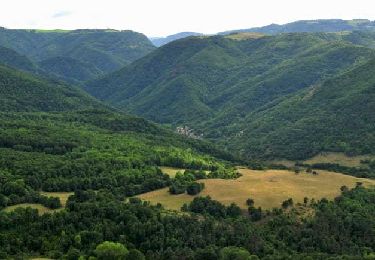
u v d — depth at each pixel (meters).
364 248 150.25
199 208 163.62
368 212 169.88
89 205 150.62
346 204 171.88
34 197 163.88
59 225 140.00
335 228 156.75
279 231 154.25
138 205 156.50
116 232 140.62
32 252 131.62
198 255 135.00
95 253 128.50
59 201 160.00
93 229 140.00
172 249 137.88
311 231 153.50
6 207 157.12
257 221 160.88
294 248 148.12
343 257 138.12
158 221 147.12
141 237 140.00
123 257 128.88
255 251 142.62
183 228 147.62
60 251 131.12
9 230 138.25
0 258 124.31
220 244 144.50
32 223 140.50
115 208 149.88
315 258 138.50
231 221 156.75
